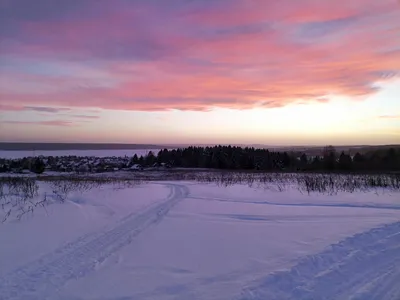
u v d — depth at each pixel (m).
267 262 5.18
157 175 38.44
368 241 6.41
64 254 5.48
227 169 63.44
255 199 13.37
